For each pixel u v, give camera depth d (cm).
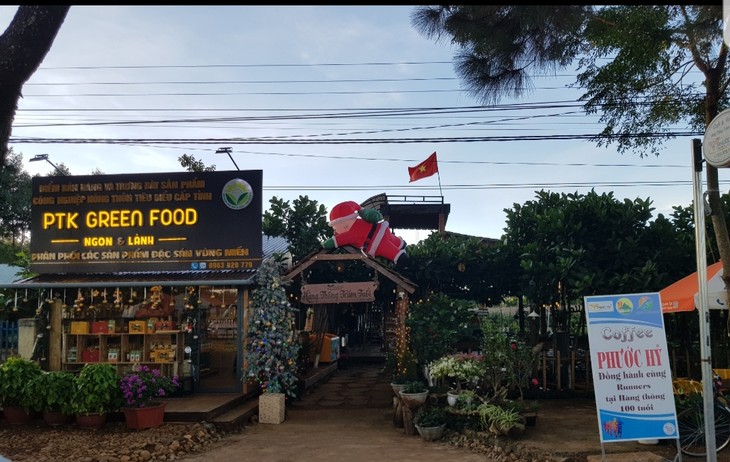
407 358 1177
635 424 673
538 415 1056
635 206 1295
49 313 1291
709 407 626
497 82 786
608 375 682
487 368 1081
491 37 743
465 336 1460
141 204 1293
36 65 491
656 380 679
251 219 1262
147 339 1272
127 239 1290
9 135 482
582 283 1195
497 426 871
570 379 1264
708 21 772
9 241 3884
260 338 1178
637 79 895
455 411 970
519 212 1409
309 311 1870
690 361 1256
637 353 683
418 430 972
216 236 1266
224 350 1312
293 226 1873
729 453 762
